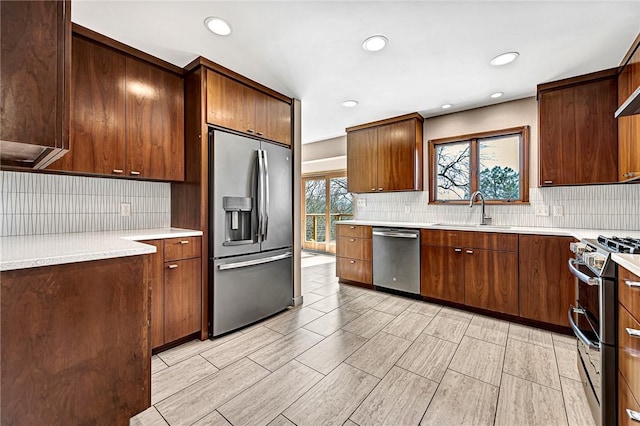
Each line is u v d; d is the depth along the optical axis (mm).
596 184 2477
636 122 2082
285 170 2926
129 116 2135
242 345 2193
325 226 6289
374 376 1781
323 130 4547
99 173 1986
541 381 1721
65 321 1105
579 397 1569
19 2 974
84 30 1873
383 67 2412
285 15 1749
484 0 1622
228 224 2438
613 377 1196
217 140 2322
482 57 2242
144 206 2533
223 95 2412
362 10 1708
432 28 1886
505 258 2643
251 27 1867
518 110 3129
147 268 1341
